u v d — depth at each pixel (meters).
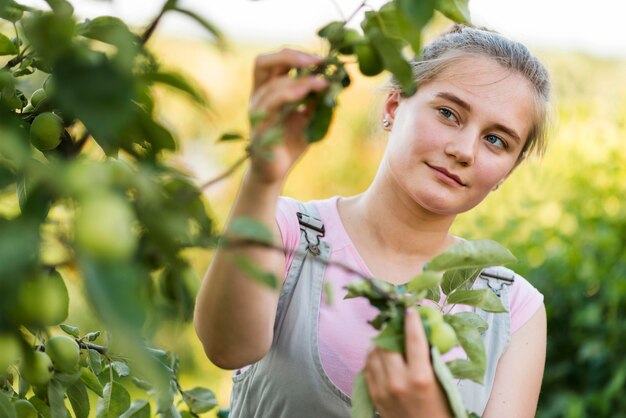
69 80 0.72
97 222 0.65
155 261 0.81
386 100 1.73
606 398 3.01
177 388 1.42
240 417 1.63
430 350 1.01
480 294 1.11
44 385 1.11
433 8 0.87
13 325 0.73
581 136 3.65
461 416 0.96
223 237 0.83
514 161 1.62
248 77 5.79
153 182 0.77
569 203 3.48
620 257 3.24
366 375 1.03
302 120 1.03
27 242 0.68
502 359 1.66
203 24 0.86
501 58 1.58
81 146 0.93
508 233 3.50
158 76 0.87
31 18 0.77
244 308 1.22
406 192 1.59
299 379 1.54
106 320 0.66
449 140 1.53
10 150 0.70
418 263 1.65
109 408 1.28
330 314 1.55
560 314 3.28
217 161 5.40
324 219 1.65
